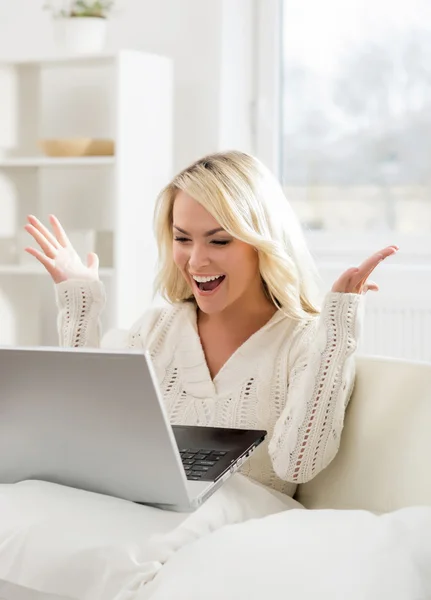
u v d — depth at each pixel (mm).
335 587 1098
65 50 3900
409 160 3988
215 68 4004
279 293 1759
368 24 4020
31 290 4203
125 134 3732
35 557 1253
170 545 1271
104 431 1326
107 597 1203
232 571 1129
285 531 1210
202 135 4039
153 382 1253
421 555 1177
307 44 4098
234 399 1747
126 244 3775
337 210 4086
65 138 4047
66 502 1345
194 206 1726
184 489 1340
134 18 4109
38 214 4188
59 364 1287
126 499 1414
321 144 4102
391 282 3875
